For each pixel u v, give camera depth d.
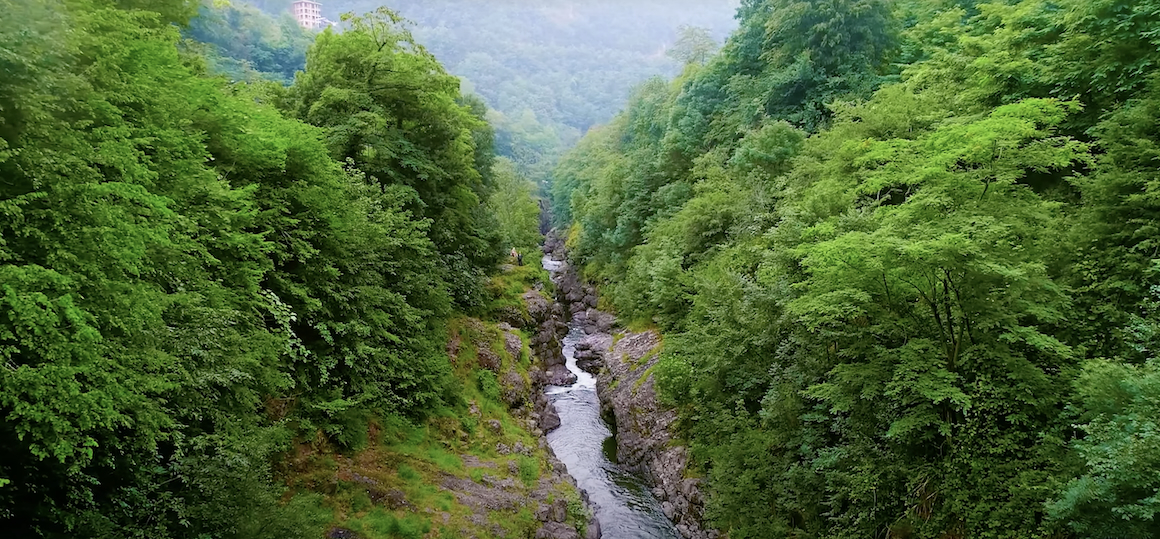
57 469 7.52
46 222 6.64
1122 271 11.45
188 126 11.20
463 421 20.30
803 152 26.83
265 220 13.80
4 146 5.93
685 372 21.17
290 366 13.52
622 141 82.12
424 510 15.10
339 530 13.16
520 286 39.62
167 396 9.05
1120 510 7.00
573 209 75.88
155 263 8.20
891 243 10.24
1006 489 10.34
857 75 33.22
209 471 9.25
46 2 6.98
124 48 9.01
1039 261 10.96
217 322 9.42
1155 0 14.07
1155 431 6.97
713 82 47.16
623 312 37.97
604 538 17.84
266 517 10.08
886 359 12.05
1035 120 11.64
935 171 11.08
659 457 21.45
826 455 12.91
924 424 11.02
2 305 5.99
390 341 18.98
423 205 23.81
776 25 37.06
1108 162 12.73
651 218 43.75
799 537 13.39
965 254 10.07
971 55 21.81
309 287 15.17
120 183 6.85
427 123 25.97
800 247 13.00
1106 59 15.43
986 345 11.08
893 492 12.01
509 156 133.12
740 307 18.08
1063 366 10.84
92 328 5.99
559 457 23.47
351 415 16.23
